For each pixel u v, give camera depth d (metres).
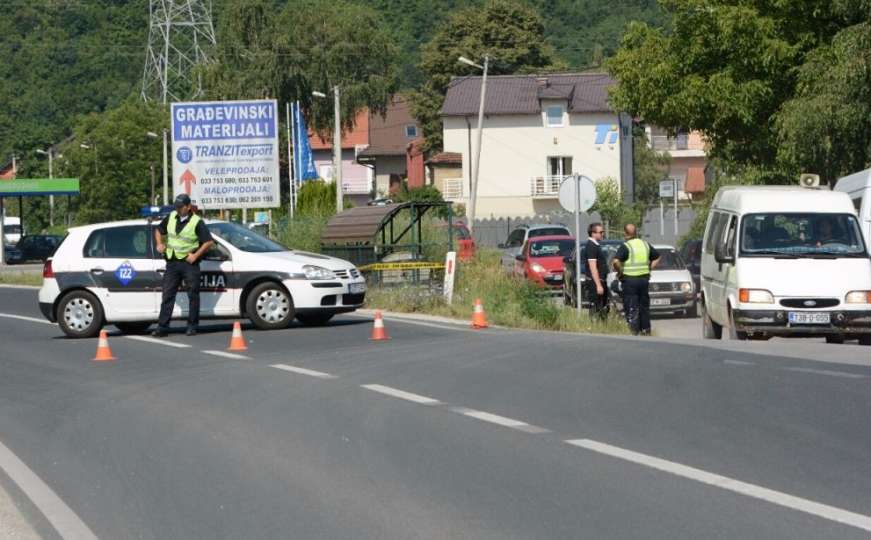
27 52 140.88
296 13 100.19
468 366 19.28
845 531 9.08
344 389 17.12
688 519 9.59
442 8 140.50
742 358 19.66
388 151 129.25
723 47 43.06
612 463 11.79
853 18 40.94
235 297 26.62
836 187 32.50
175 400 16.80
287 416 15.11
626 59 46.28
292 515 10.26
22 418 15.91
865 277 24.67
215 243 26.91
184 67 112.50
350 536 9.52
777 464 11.52
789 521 9.41
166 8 109.62
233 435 14.02
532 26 120.75
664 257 40.16
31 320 33.53
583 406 15.16
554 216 91.25
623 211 84.25
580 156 101.25
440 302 33.81
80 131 112.81
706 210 60.16
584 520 9.69
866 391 15.67
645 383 16.97
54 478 12.17
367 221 37.91
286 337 25.03
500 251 55.66
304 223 44.88
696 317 39.53
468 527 9.62
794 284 24.55
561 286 47.16
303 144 69.44
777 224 25.62
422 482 11.25
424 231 41.00
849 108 36.97
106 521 10.35
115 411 16.11
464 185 102.00
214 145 47.41
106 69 140.62
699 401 15.28
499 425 14.00
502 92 104.12
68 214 114.56
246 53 99.12
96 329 26.83
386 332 26.08
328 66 99.19
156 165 110.25
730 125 44.78
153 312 26.72
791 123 37.97
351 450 12.88
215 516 10.36
